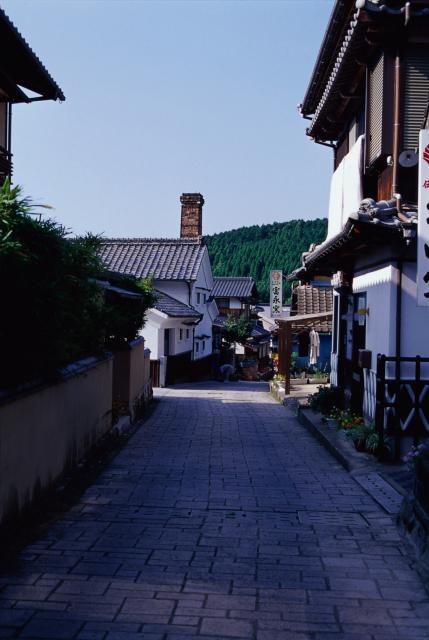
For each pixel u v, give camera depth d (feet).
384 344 33.32
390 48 33.99
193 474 30.66
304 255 51.01
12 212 18.69
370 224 29.25
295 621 14.56
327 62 43.29
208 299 121.70
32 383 22.26
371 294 36.70
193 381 110.73
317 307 88.28
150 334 87.30
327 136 52.75
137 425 46.85
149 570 17.56
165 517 23.09
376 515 23.65
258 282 277.85
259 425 47.96
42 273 20.61
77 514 23.26
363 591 16.39
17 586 16.22
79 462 30.76
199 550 19.42
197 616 14.69
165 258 110.73
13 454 20.57
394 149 33.65
